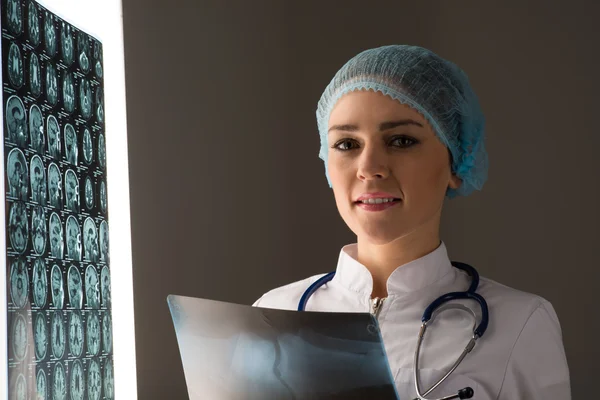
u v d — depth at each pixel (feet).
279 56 7.08
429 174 3.83
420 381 3.73
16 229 5.23
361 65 3.92
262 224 6.98
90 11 7.03
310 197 6.95
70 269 5.99
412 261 3.97
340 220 6.88
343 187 3.84
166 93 7.15
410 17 6.92
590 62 6.58
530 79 6.68
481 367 3.71
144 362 6.88
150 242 7.05
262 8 7.13
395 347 3.88
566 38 6.64
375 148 3.74
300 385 2.91
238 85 7.11
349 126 3.83
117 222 7.10
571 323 6.48
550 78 6.65
